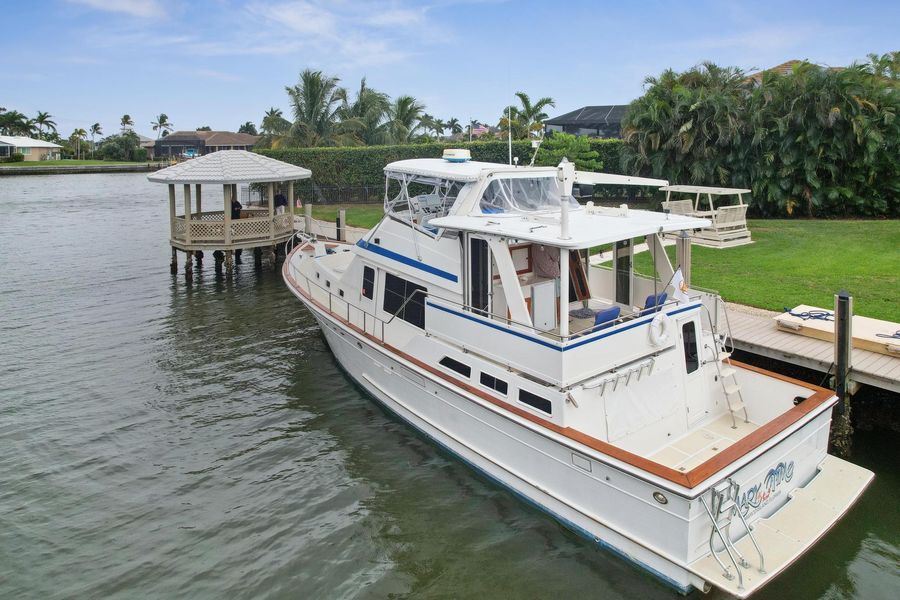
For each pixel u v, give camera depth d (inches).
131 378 496.4
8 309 685.3
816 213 936.3
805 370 409.7
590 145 1159.6
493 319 331.3
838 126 869.2
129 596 271.3
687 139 929.5
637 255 701.3
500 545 299.9
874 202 900.6
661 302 338.6
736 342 430.3
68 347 565.9
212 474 362.9
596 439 279.6
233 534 311.1
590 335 295.7
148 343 577.0
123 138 4370.1
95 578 281.6
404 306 396.2
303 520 321.7
